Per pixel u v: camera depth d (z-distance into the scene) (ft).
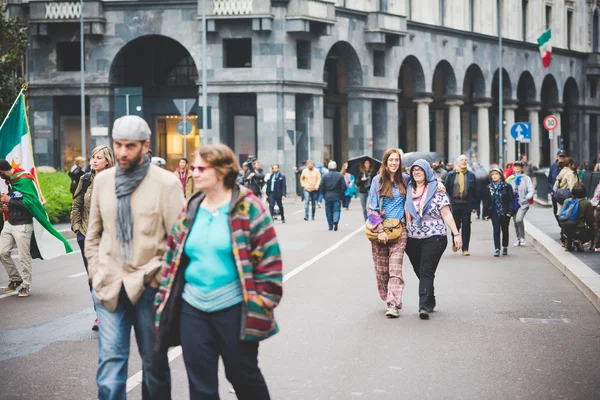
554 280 78.95
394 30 255.91
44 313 62.28
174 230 30.66
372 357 47.55
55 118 235.81
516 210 110.22
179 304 30.68
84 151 215.72
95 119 231.09
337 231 136.87
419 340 52.03
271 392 40.50
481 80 312.71
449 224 59.36
